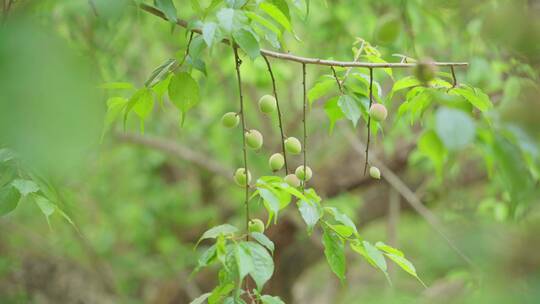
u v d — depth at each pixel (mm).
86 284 5203
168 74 1729
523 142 1046
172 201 5672
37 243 4996
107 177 5590
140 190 5777
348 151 4801
